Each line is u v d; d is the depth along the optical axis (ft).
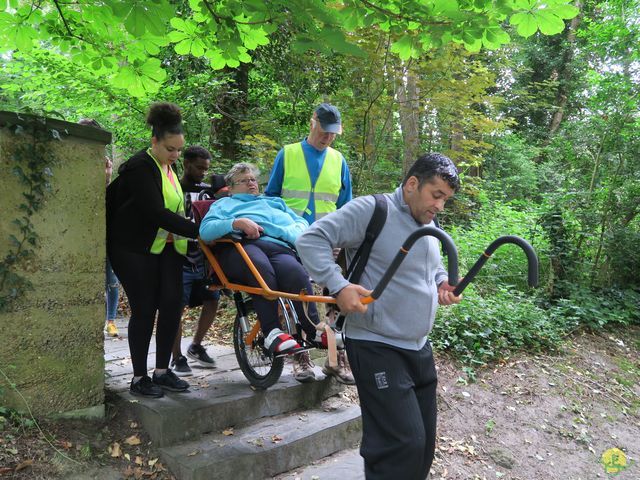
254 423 11.28
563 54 56.18
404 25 10.44
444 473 12.57
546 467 13.88
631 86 24.71
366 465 7.34
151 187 10.17
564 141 27.30
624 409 17.24
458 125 26.86
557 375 18.07
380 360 7.29
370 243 7.41
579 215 25.05
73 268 9.87
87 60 12.05
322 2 8.42
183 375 12.45
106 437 9.90
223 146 26.23
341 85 21.98
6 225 9.08
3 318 9.14
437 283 8.11
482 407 15.58
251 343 11.41
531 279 6.09
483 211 30.99
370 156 22.40
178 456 9.51
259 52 22.75
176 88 23.06
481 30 9.64
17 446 8.89
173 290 10.77
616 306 24.03
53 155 9.46
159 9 8.91
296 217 11.62
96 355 10.21
